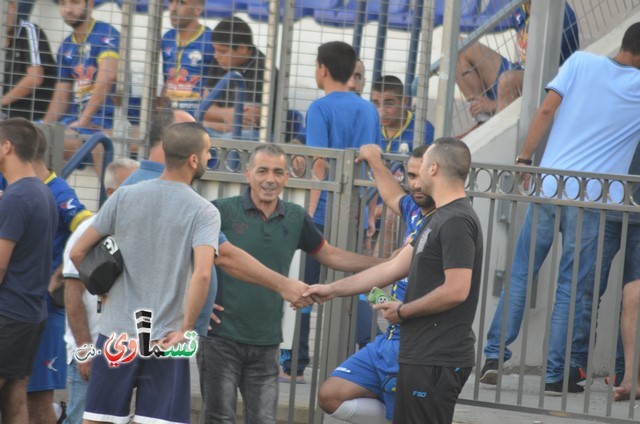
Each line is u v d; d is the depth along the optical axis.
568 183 17.48
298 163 16.48
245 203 15.35
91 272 13.59
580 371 18.92
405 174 16.38
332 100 18.80
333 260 15.78
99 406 13.83
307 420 17.30
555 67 20.88
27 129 15.08
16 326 14.84
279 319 15.48
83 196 20.03
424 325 14.00
